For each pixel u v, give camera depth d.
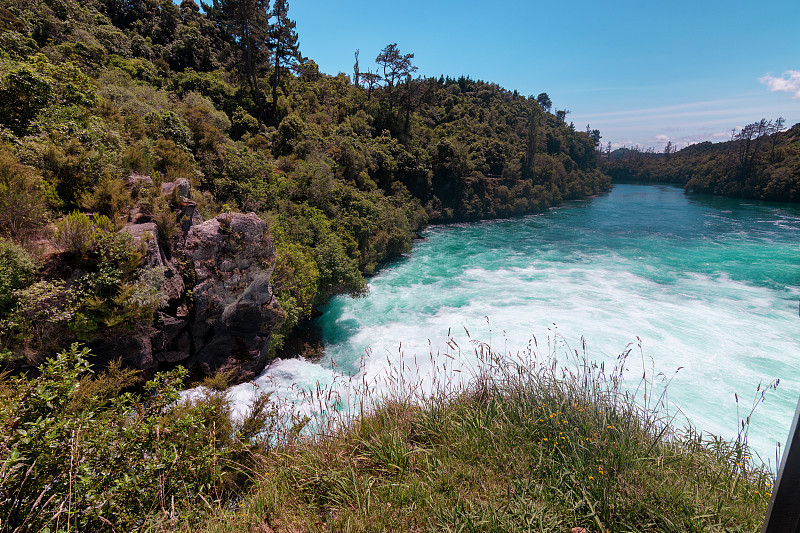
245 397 13.73
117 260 10.65
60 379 3.99
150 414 4.73
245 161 27.08
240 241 14.06
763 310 22.36
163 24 50.44
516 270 32.25
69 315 9.57
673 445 4.24
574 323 20.86
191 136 24.41
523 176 76.06
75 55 26.58
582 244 41.78
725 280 28.22
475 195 59.28
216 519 3.39
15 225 9.72
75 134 13.81
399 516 3.22
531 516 3.01
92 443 3.62
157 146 19.16
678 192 102.38
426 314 22.92
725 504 3.27
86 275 10.12
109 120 18.39
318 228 25.75
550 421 4.14
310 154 36.25
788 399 13.67
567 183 85.94
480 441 4.14
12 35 22.83
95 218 11.24
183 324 12.94
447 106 88.06
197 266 13.23
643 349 17.66
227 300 13.89
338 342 19.39
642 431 4.29
